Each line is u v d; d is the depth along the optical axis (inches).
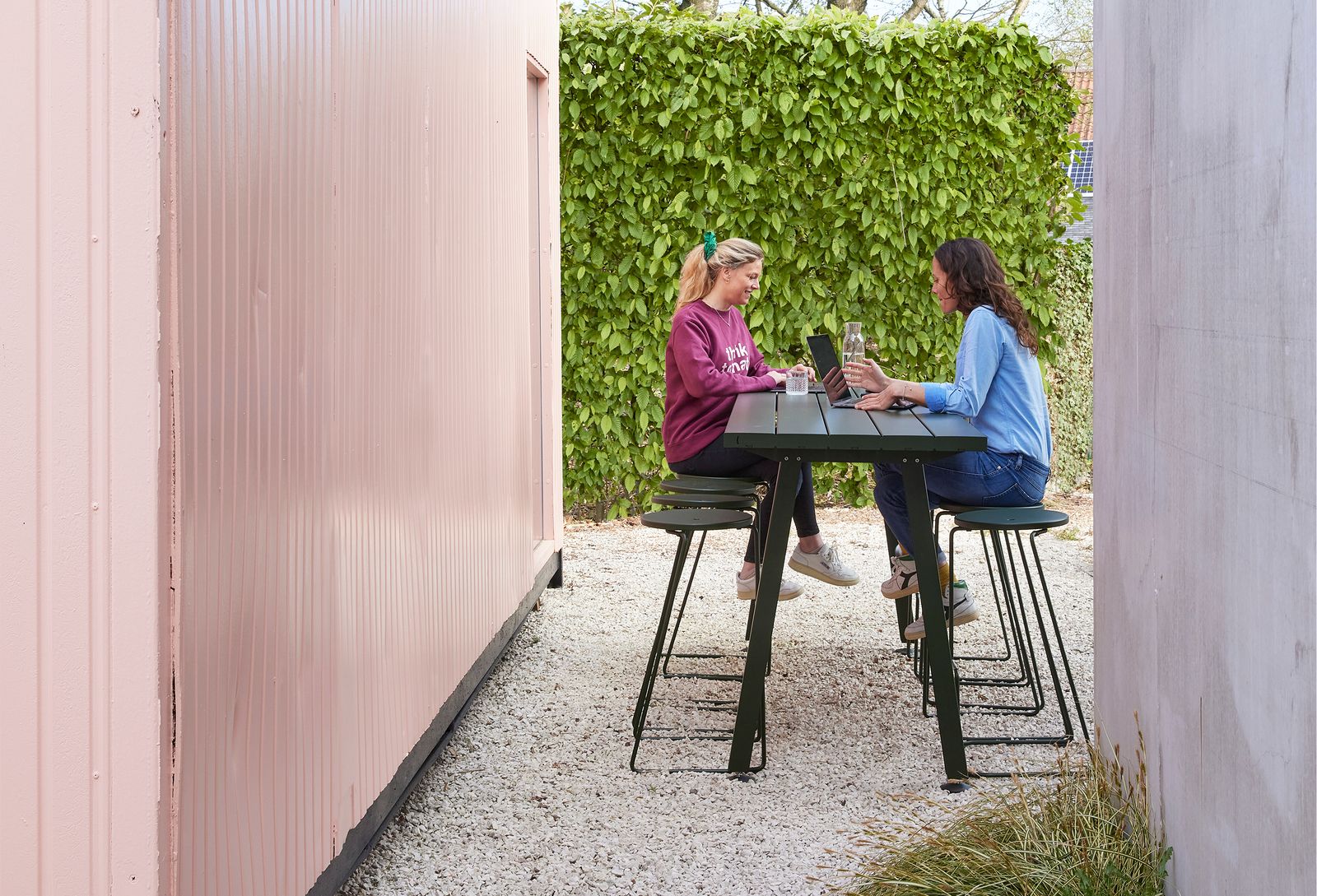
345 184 97.3
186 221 68.3
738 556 267.9
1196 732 86.1
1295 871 65.4
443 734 138.9
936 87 285.0
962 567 253.9
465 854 117.6
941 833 110.0
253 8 77.7
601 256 286.5
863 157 287.1
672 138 283.0
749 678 137.7
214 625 73.3
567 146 282.7
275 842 84.0
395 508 113.7
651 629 206.8
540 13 210.2
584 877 112.5
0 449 67.1
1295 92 65.4
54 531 67.1
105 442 66.6
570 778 138.2
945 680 133.2
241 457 76.6
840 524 297.4
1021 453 155.8
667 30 278.1
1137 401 104.6
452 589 138.9
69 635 67.4
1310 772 62.8
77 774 67.9
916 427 138.2
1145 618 101.5
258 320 79.0
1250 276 73.3
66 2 65.1
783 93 280.2
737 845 119.4
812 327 292.4
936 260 162.7
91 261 65.9
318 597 91.9
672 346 189.6
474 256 150.4
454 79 138.3
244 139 76.5
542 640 199.0
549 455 231.5
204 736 72.6
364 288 102.8
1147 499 101.0
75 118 65.4
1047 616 213.8
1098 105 122.7
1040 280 303.9
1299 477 64.7
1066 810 105.9
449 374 136.4
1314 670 62.3
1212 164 81.5
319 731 92.5
